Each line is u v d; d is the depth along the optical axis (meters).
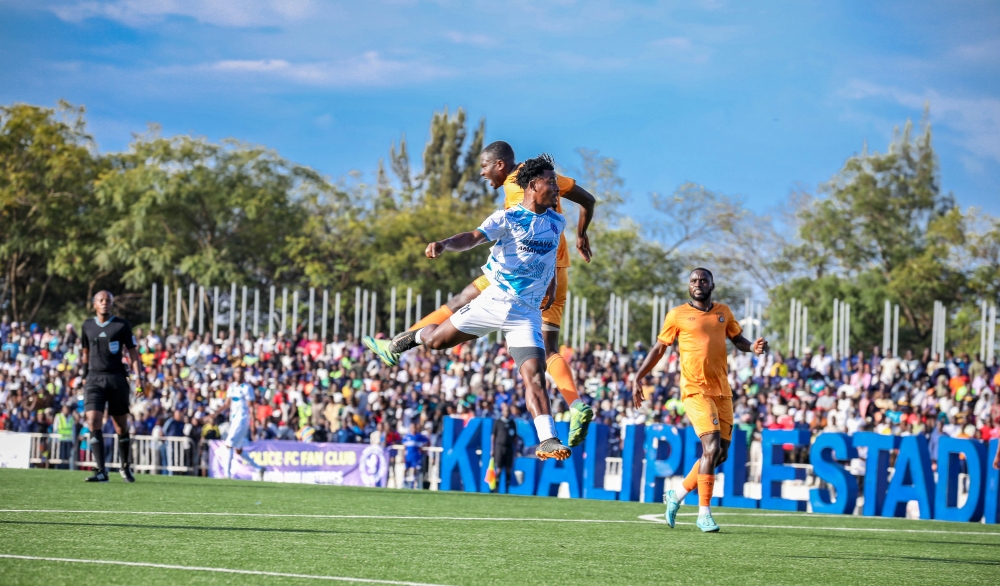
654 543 7.39
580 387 20.88
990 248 41.78
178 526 7.15
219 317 41.94
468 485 15.20
